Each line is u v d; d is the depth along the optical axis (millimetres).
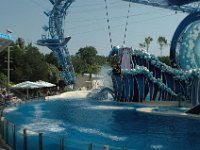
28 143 13812
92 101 40938
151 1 51125
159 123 23000
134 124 22781
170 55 41812
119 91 40125
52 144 12828
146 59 39594
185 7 51594
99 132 19984
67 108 33062
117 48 41156
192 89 32719
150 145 16688
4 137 16109
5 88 40594
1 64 61312
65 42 55594
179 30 40969
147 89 38844
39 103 37625
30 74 61625
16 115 26688
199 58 40156
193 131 20078
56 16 55531
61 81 65562
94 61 134750
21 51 64312
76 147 12242
